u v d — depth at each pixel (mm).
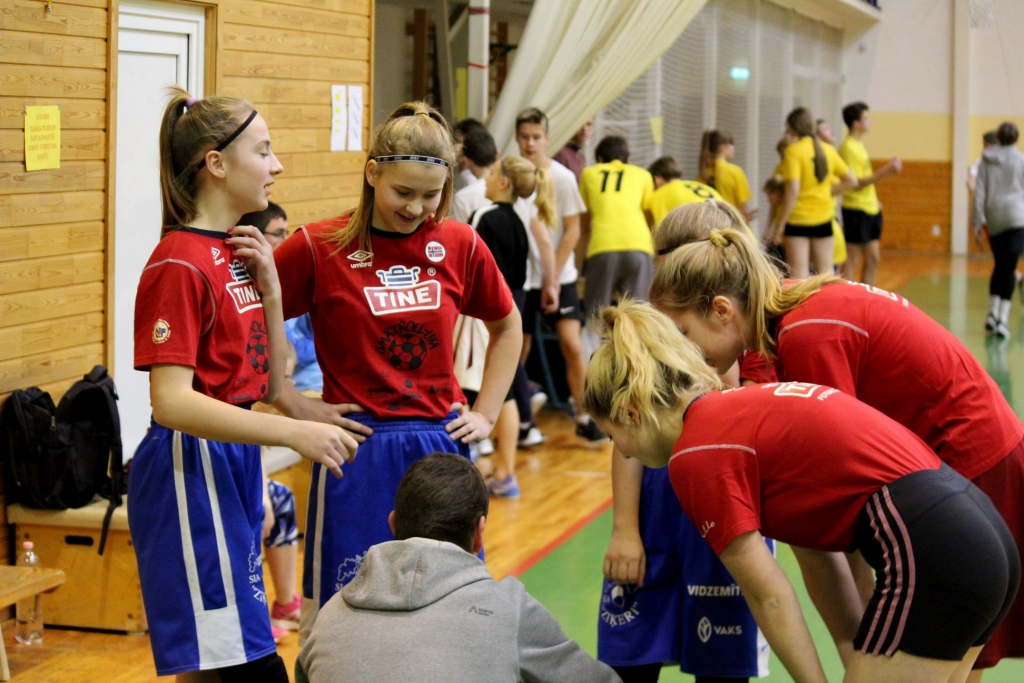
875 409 2068
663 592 2557
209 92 4633
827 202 9609
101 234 4023
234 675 2406
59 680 3311
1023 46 5508
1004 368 8227
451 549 1920
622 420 1976
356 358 2363
